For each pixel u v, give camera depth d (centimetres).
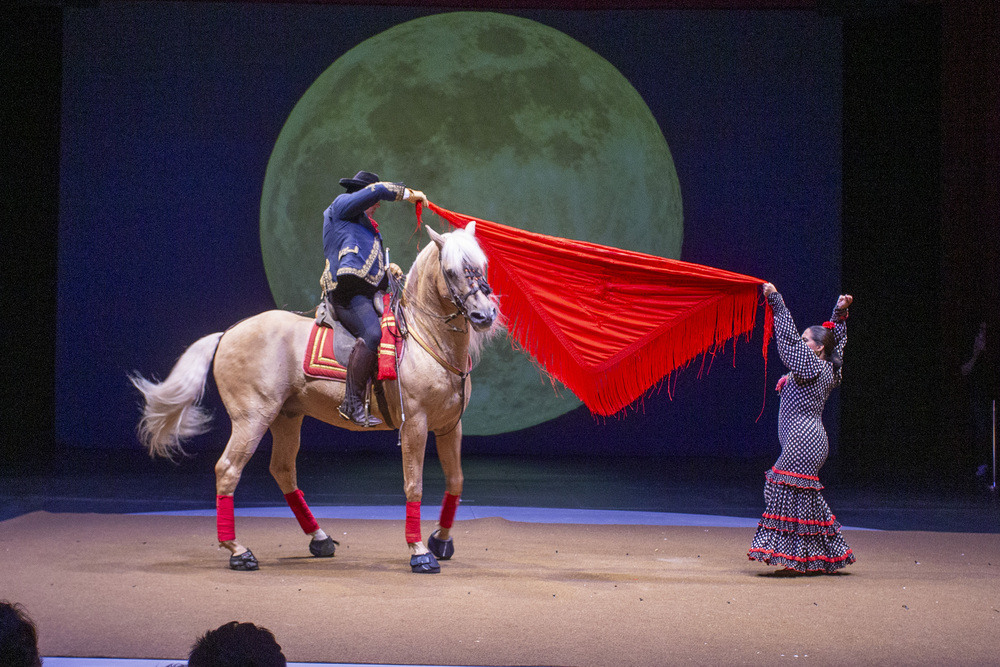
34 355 1191
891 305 1193
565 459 1155
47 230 1194
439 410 490
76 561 488
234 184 1171
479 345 504
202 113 1166
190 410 504
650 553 554
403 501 788
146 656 318
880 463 1147
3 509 695
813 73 1173
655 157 1171
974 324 1071
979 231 1070
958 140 1081
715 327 517
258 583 434
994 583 454
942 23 1099
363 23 1169
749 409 1189
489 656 321
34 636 177
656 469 1055
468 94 1166
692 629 359
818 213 1179
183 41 1162
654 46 1174
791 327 491
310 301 1167
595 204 1165
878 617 381
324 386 491
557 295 526
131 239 1167
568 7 1172
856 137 1190
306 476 954
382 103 1162
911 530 659
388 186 491
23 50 1169
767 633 354
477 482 928
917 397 1189
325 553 521
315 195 1162
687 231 1184
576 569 490
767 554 477
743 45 1173
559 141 1166
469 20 1173
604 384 528
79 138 1162
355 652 324
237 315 1173
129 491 812
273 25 1164
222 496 480
